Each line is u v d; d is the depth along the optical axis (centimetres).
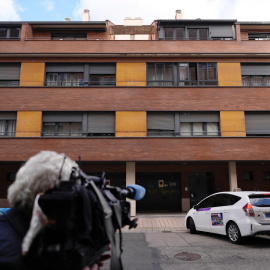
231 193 830
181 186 1841
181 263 561
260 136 1619
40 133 1630
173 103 1673
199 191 1862
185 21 1916
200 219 933
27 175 107
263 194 771
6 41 1731
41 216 94
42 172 106
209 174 1877
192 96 1678
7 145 1573
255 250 673
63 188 105
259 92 1683
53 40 1741
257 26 1970
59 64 1750
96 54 1725
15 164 1736
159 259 596
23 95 1658
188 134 1672
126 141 1598
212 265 542
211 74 1739
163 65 1756
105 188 138
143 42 1752
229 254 633
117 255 111
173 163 1756
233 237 771
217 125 1683
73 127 1664
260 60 1748
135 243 801
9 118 1655
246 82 1752
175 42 1755
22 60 1723
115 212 123
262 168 1861
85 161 1582
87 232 101
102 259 134
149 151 1591
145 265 548
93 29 1995
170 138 1603
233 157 1588
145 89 1681
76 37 2005
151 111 1672
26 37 1816
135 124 1648
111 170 1795
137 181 1870
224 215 816
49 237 95
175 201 1855
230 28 1939
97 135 1655
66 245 95
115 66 1756
